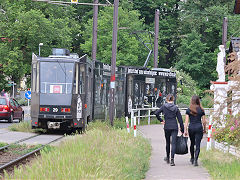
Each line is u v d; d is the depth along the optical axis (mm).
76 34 83875
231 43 29828
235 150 17609
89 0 83688
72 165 11875
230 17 81938
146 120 39219
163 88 42344
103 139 18109
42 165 12164
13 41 72500
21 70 72375
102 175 11438
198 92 62250
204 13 83875
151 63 69750
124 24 65562
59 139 24969
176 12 89438
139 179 12992
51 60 27703
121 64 64688
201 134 16141
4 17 72438
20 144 21719
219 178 13016
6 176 11164
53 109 27125
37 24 70688
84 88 27922
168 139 16719
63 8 78000
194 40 80938
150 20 87750
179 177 13602
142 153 17516
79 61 27797
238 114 15250
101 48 65250
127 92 36438
